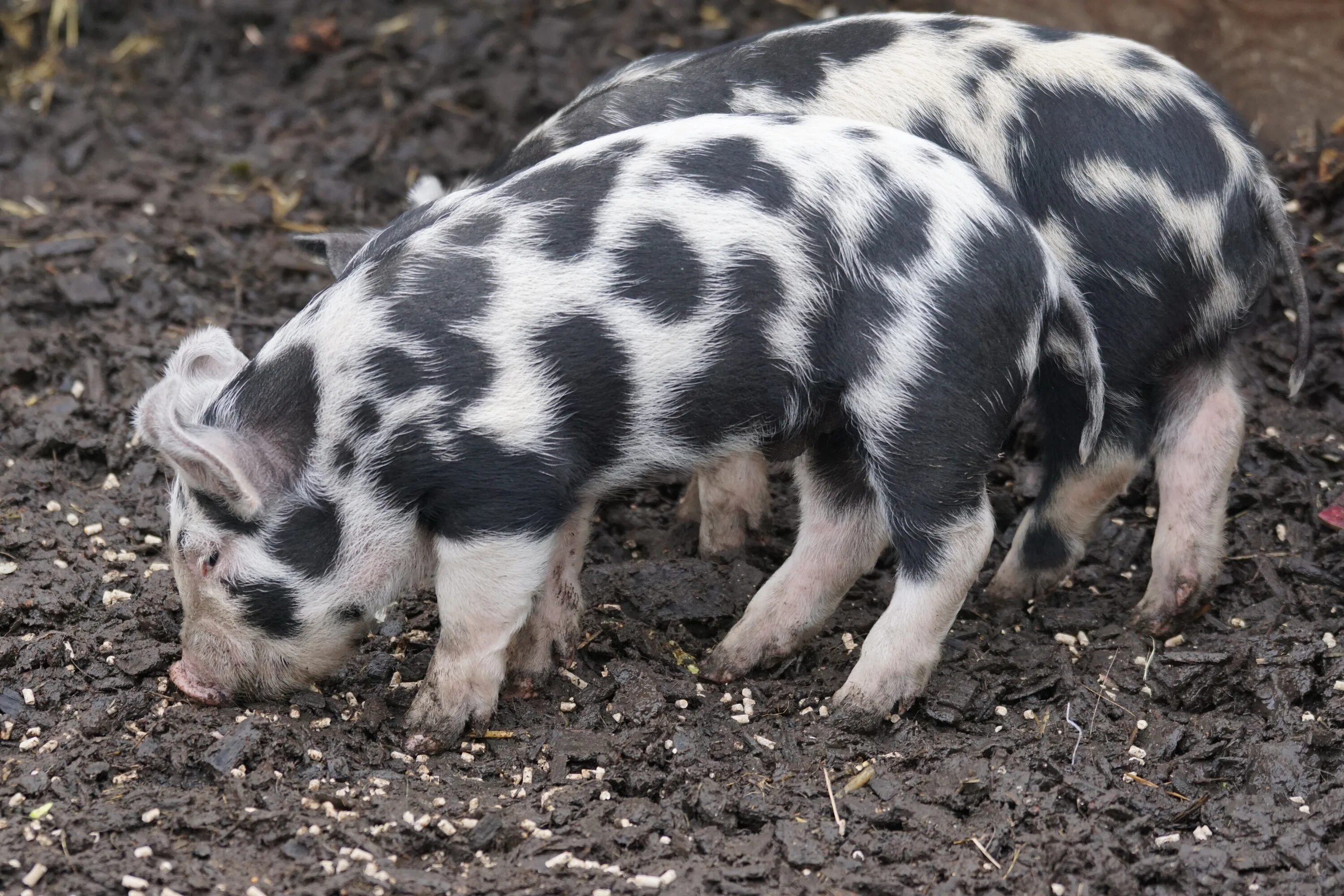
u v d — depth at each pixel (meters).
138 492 15.89
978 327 12.14
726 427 12.48
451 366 11.77
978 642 14.15
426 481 11.97
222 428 11.97
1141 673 13.62
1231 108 14.00
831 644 14.16
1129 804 12.06
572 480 12.23
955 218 12.21
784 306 12.16
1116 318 13.45
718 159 12.30
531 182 12.38
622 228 12.05
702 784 12.09
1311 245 18.62
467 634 12.43
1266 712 13.12
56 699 13.02
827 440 13.19
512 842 11.59
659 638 14.25
